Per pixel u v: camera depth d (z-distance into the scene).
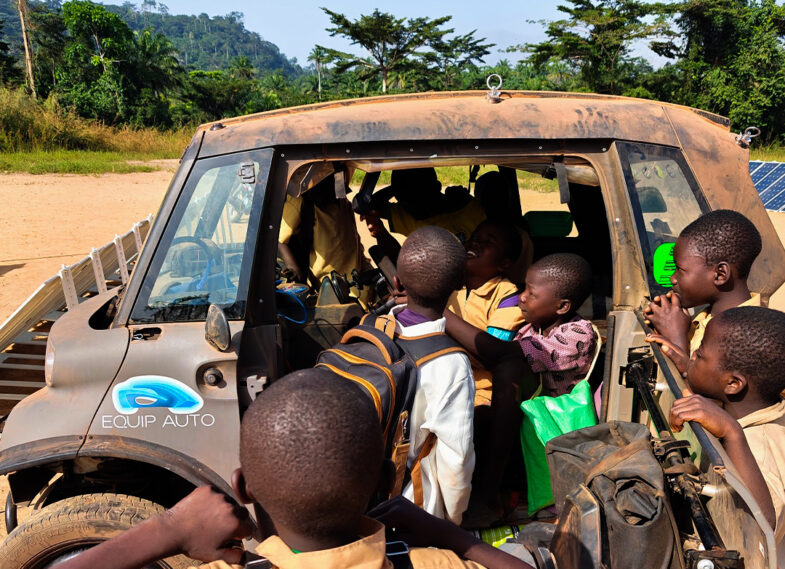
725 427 1.82
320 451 1.14
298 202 3.71
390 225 3.97
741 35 39.97
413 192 3.83
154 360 2.38
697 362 2.16
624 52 45.56
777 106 37.97
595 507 1.69
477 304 3.07
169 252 2.51
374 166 2.60
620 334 2.61
